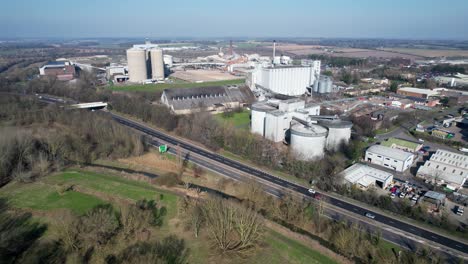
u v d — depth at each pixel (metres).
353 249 80.19
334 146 159.00
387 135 191.00
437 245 86.19
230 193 117.19
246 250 81.44
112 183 118.69
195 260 78.69
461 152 161.75
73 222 84.94
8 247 79.19
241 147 152.50
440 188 120.19
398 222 97.38
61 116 187.62
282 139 173.00
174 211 101.12
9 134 135.00
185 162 143.25
